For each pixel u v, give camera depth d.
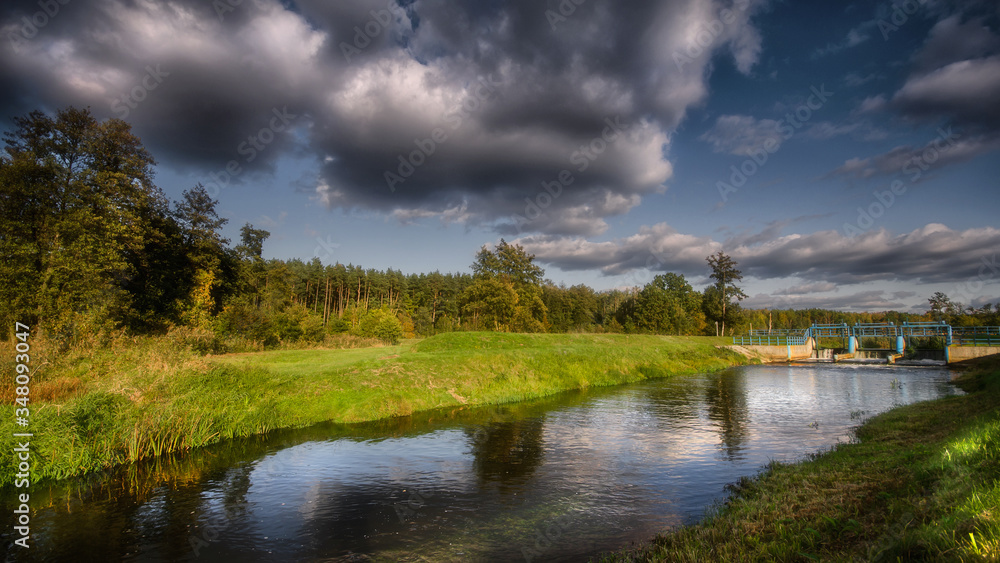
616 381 34.38
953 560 4.80
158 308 45.66
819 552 6.59
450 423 20.17
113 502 11.35
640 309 87.44
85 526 9.98
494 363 29.52
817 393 29.31
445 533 9.43
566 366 33.44
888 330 71.50
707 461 14.18
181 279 48.03
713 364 49.44
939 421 15.63
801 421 20.08
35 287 31.91
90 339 24.52
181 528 9.86
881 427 16.34
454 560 8.29
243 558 8.52
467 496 11.55
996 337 55.78
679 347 54.12
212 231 49.62
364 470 13.73
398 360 27.02
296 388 21.50
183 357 20.95
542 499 11.26
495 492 11.82
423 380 25.06
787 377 39.78
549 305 106.62
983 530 5.19
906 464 10.07
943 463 8.65
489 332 41.91
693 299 95.62
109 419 14.96
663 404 25.05
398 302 117.25
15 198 33.34
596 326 91.00
